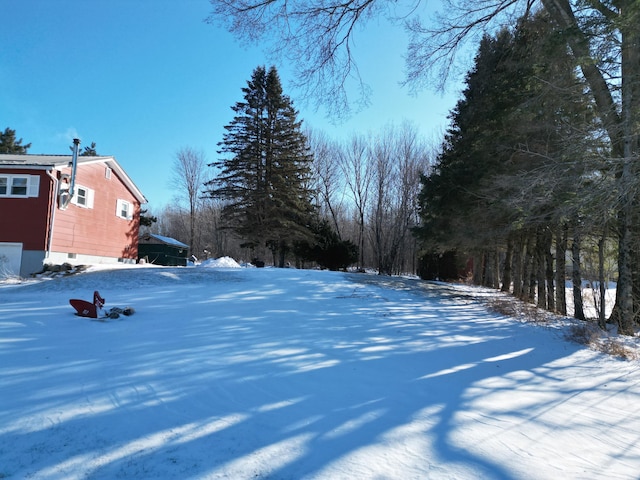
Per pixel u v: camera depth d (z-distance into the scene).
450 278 29.42
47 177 16.84
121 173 22.34
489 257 25.50
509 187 10.94
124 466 2.77
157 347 5.74
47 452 2.91
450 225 17.64
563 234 14.95
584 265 17.52
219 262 20.66
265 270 16.30
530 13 12.11
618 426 4.00
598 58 8.31
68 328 6.68
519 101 11.95
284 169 29.95
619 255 11.40
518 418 4.01
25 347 5.51
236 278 13.90
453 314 10.41
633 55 8.34
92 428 3.29
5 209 16.58
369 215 40.56
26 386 4.13
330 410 3.90
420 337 7.45
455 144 20.73
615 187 7.87
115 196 22.28
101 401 3.83
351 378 4.91
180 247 34.59
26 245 16.52
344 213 48.53
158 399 3.94
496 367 5.92
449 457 3.10
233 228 30.36
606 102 9.22
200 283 12.75
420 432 3.51
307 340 6.58
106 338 6.14
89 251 19.72
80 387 4.16
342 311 9.45
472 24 11.88
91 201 19.80
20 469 2.69
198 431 3.32
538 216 10.09
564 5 10.40
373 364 5.55
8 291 11.36
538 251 16.56
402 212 37.00
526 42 12.27
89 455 2.89
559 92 9.46
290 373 4.92
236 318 7.96
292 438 3.27
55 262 16.97
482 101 15.12
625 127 8.20
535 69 10.43
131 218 24.23
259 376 4.74
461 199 16.34
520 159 12.88
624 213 10.20
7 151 45.00
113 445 3.04
